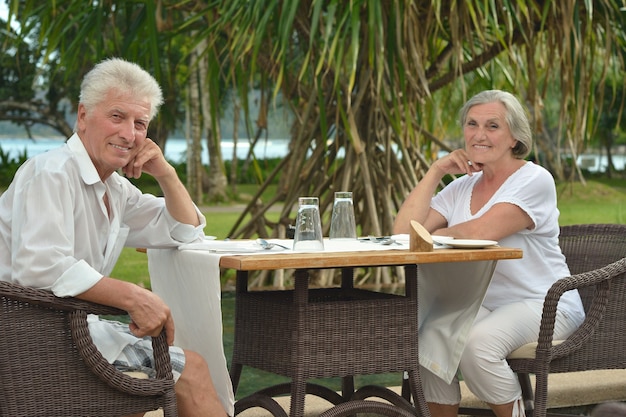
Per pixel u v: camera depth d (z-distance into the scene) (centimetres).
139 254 1262
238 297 338
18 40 750
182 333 324
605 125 2450
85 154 288
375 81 704
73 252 276
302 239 309
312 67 695
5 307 251
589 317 333
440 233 364
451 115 921
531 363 330
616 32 750
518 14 681
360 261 292
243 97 734
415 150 762
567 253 399
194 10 759
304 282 300
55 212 268
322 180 756
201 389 292
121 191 313
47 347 257
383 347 314
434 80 848
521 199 357
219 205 2141
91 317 298
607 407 127
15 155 3256
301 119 798
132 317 266
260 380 462
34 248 262
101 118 288
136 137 298
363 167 710
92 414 264
